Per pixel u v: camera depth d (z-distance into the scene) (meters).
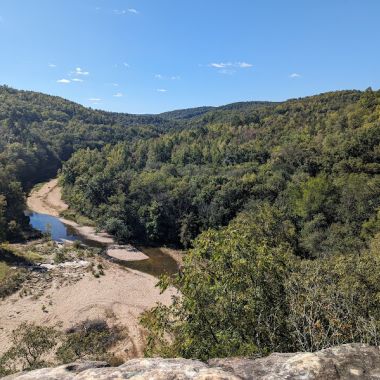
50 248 60.50
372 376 4.30
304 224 51.19
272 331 8.84
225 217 66.44
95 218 79.94
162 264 57.56
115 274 50.78
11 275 46.78
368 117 84.12
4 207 66.81
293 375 4.40
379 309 12.05
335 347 4.87
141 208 71.00
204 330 9.48
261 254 10.15
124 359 31.69
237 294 9.55
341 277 14.34
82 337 32.22
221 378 4.19
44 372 4.72
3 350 31.47
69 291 44.12
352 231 45.06
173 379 4.20
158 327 10.34
